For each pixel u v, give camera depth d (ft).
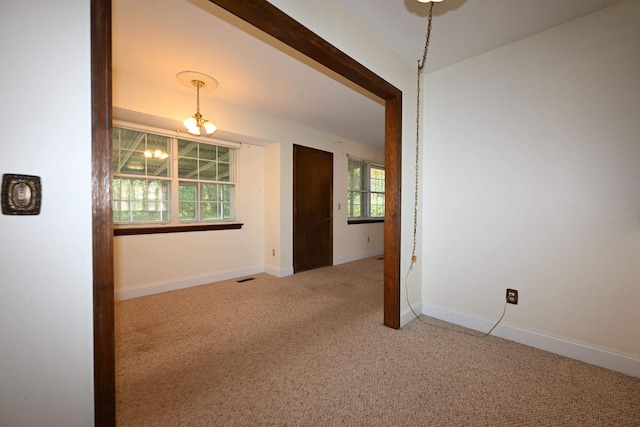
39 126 2.54
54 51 2.60
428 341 6.77
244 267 13.35
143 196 10.53
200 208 12.09
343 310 8.87
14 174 2.43
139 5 5.48
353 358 6.01
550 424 4.19
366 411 4.45
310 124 13.93
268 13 4.21
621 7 5.40
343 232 16.79
